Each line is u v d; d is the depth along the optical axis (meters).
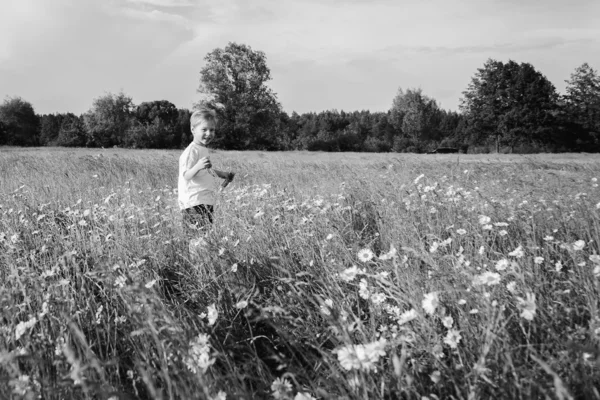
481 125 65.88
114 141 85.56
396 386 1.72
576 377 1.57
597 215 3.65
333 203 5.02
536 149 63.69
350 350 1.60
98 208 5.23
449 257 2.50
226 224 4.20
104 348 2.35
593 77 63.84
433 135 80.56
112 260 3.21
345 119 110.56
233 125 61.34
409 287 2.24
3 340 2.08
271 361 2.26
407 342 1.92
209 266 3.16
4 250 3.61
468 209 4.39
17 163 12.16
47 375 1.83
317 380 1.93
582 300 2.21
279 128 67.12
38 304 2.45
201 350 1.74
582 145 63.78
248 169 12.39
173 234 4.19
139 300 2.29
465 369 1.76
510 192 6.20
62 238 3.69
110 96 84.56
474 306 2.07
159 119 87.25
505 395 1.58
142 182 9.30
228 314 2.63
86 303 2.64
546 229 3.77
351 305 2.54
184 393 1.56
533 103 63.56
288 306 2.49
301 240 3.60
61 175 9.70
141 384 1.97
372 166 11.44
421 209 4.41
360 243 3.69
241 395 1.53
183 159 4.46
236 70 62.03
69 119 96.25
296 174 10.09
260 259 3.36
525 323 2.03
